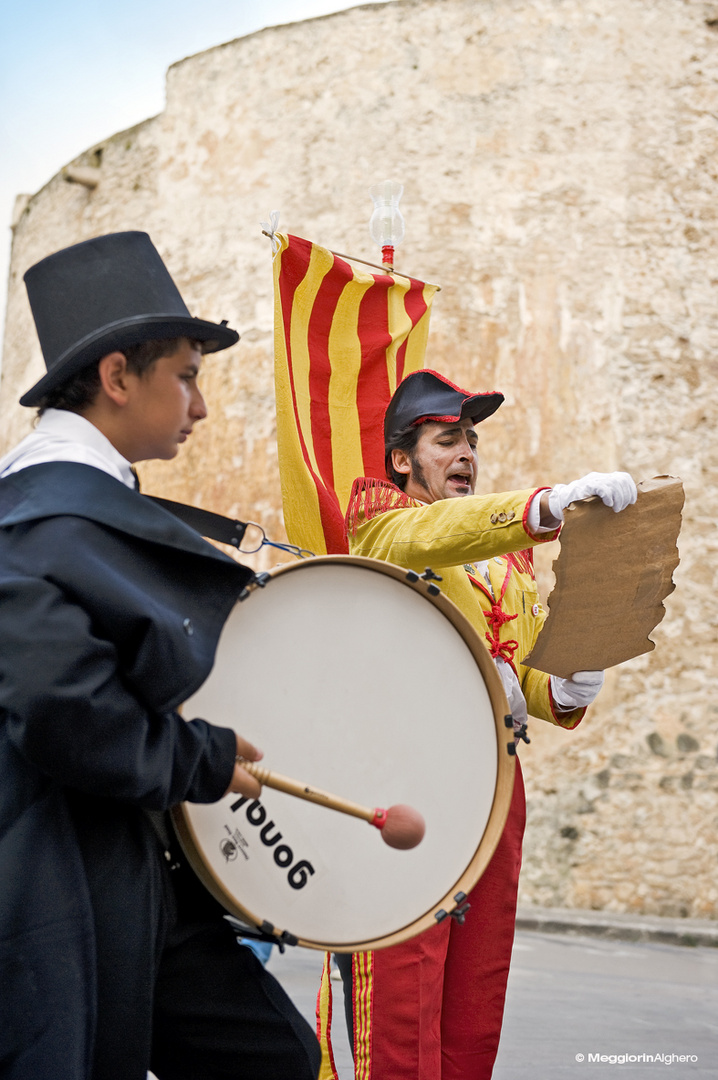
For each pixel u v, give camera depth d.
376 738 1.81
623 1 10.22
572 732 9.13
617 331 9.76
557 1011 4.69
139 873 1.52
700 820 8.81
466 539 2.15
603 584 2.10
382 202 3.60
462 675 1.89
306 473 3.07
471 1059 2.47
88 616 1.41
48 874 1.42
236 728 1.71
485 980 2.49
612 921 8.16
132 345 1.63
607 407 9.65
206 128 11.68
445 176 10.38
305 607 1.78
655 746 8.98
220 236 11.35
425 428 2.71
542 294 9.95
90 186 12.67
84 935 1.43
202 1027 1.68
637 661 9.13
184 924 1.68
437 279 10.16
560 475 9.64
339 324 3.36
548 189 10.11
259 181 11.20
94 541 1.46
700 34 10.07
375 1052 2.33
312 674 1.77
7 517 1.50
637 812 8.90
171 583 1.51
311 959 5.96
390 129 10.66
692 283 9.75
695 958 7.11
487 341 9.98
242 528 1.92
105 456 1.62
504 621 2.63
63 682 1.35
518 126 10.28
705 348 9.63
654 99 10.05
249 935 1.74
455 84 10.53
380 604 1.83
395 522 2.32
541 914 8.47
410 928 1.78
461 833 1.86
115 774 1.39
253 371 10.88
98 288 1.65
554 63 10.30
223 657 1.71
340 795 1.77
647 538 2.08
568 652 2.21
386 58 10.81
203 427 11.05
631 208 9.92
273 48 11.37
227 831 1.66
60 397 1.66
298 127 11.09
